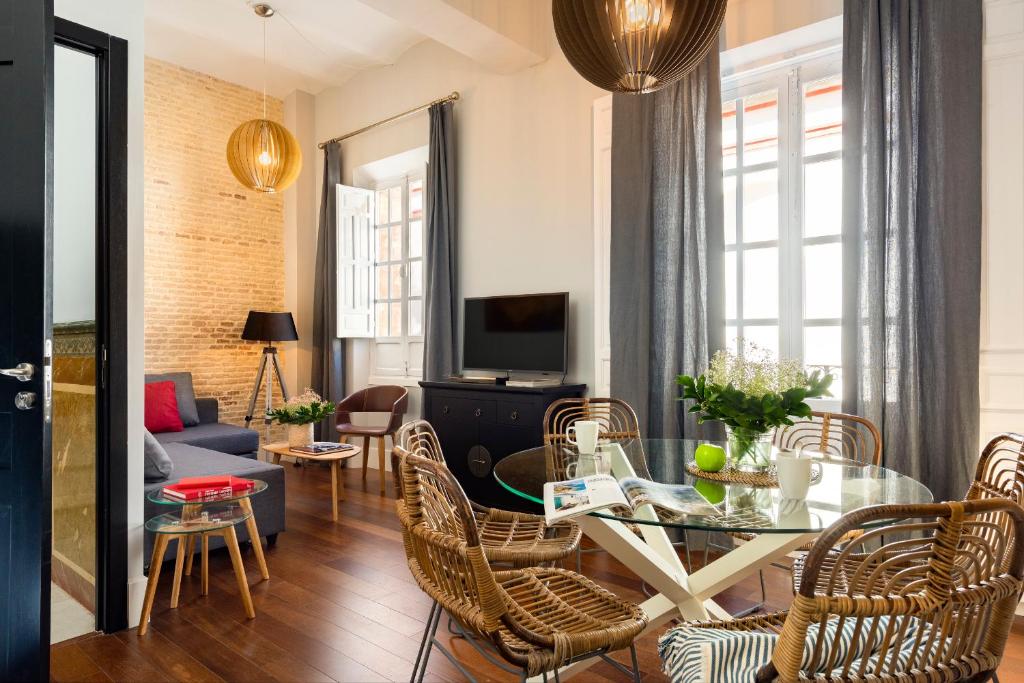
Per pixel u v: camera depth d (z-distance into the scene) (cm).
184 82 617
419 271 605
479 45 445
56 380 270
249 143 501
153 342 591
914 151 300
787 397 197
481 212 515
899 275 301
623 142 401
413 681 196
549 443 325
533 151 479
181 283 610
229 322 645
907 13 301
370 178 655
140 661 235
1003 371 283
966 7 287
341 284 620
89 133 265
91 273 265
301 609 280
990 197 286
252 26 543
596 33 209
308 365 678
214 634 256
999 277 285
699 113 373
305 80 652
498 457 427
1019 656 232
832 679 117
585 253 446
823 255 359
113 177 263
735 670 131
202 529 258
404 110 587
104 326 262
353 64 617
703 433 367
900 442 299
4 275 198
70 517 268
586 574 320
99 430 262
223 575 321
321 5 512
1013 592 125
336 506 424
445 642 249
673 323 379
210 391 629
